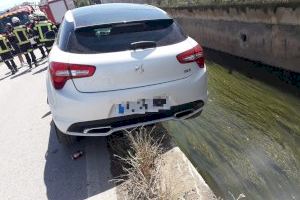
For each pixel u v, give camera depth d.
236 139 4.25
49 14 20.61
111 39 3.00
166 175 2.87
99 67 2.84
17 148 4.17
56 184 3.17
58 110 3.01
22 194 3.12
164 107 3.12
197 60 3.22
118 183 2.99
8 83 9.06
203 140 4.22
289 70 7.12
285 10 6.75
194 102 3.29
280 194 3.20
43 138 4.33
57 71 2.89
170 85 3.06
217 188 3.29
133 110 3.02
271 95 5.94
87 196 2.88
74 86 2.89
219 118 4.91
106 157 3.49
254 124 4.69
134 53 2.94
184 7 12.98
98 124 3.02
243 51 9.00
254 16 8.01
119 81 2.91
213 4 10.22
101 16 3.33
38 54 14.61
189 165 3.02
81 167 3.38
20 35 10.41
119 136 3.66
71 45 2.99
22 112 5.72
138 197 2.64
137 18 3.22
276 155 3.85
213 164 3.69
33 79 8.83
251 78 7.17
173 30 3.26
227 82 7.06
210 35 11.09
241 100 5.77
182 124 4.63
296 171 3.52
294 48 6.77
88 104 2.88
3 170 3.66
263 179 3.42
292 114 5.03
